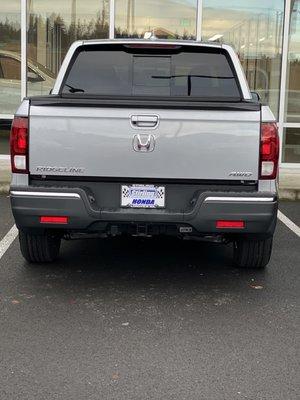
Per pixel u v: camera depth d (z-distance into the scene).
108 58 5.39
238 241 5.28
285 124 11.20
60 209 4.53
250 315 4.49
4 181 9.04
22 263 5.67
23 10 10.84
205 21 10.98
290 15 10.88
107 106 4.47
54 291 4.94
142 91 5.37
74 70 5.39
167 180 4.55
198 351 3.86
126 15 10.99
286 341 4.03
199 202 4.48
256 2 10.91
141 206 4.58
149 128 4.47
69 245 6.39
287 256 6.07
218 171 4.51
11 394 3.30
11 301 4.70
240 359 3.75
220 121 4.46
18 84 11.11
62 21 11.02
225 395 3.31
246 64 11.10
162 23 11.02
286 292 5.01
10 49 11.01
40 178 4.59
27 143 4.53
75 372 3.56
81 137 4.50
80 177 4.57
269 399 3.28
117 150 4.50
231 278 5.36
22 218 4.59
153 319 4.39
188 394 3.32
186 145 4.48
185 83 5.38
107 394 3.31
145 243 6.55
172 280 5.28
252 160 4.50
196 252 6.22
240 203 4.48
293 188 9.08
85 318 4.39
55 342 3.97
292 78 11.10
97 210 4.52
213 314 4.50
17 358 3.73
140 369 3.60
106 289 5.01
